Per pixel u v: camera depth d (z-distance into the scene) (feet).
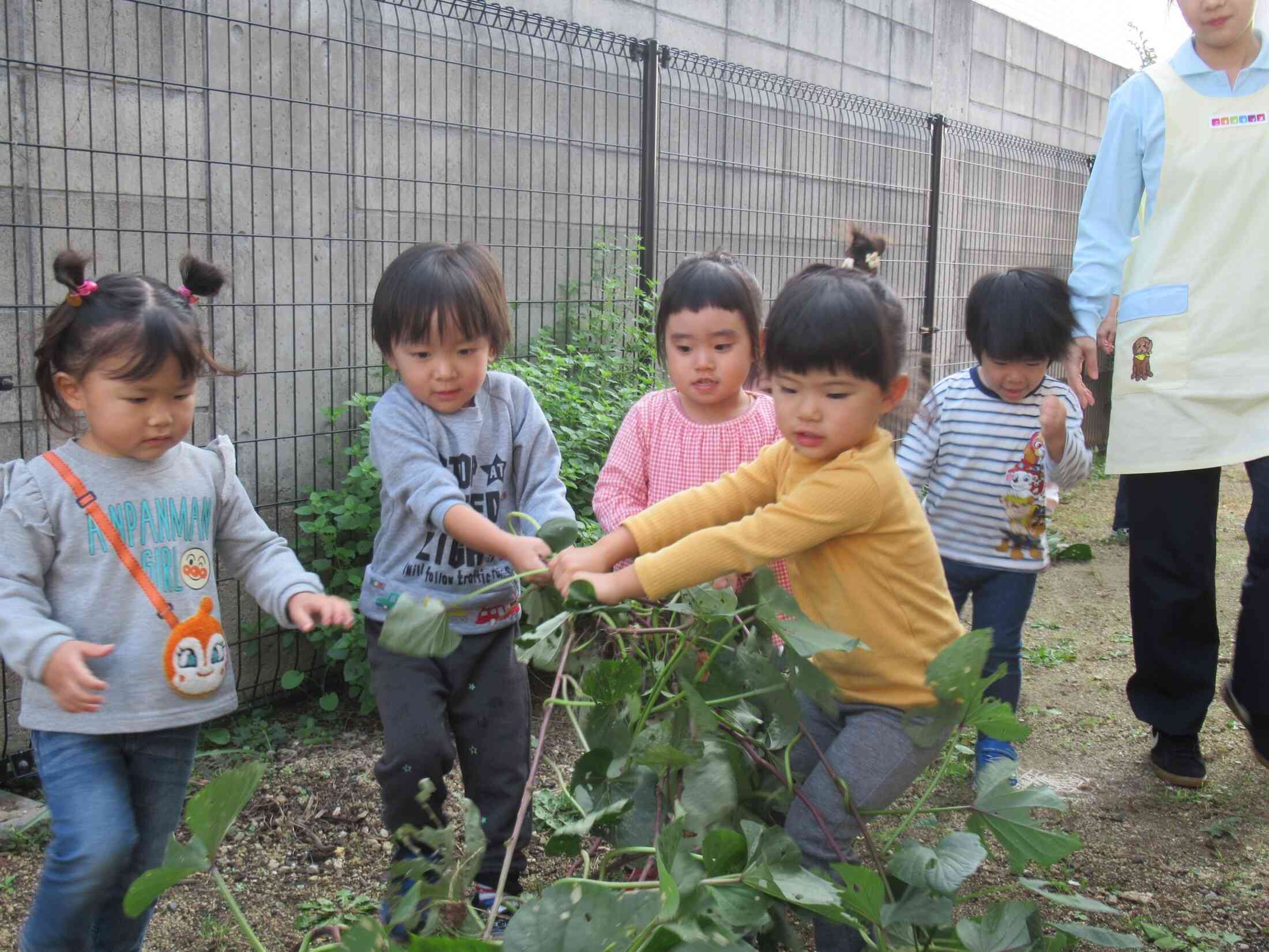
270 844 10.56
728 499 7.43
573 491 14.92
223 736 12.82
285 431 14.23
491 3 15.85
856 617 7.11
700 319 9.14
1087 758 12.35
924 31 26.27
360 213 14.71
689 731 6.53
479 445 8.74
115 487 7.15
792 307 6.78
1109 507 26.48
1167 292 11.37
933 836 10.03
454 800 11.01
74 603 7.00
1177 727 11.52
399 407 8.58
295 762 12.30
